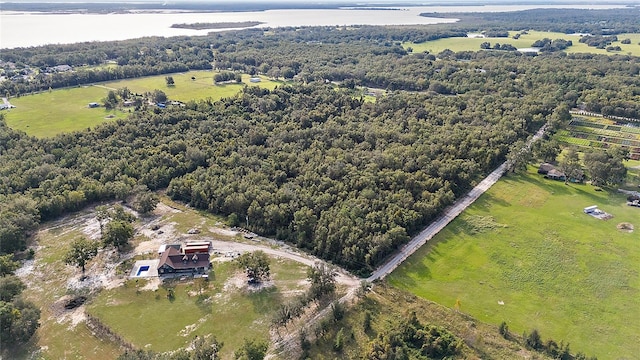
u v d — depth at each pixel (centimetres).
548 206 12850
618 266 10194
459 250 10744
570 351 7819
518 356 7600
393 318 8494
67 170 13612
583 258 10488
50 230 11594
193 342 7969
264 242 11094
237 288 9400
